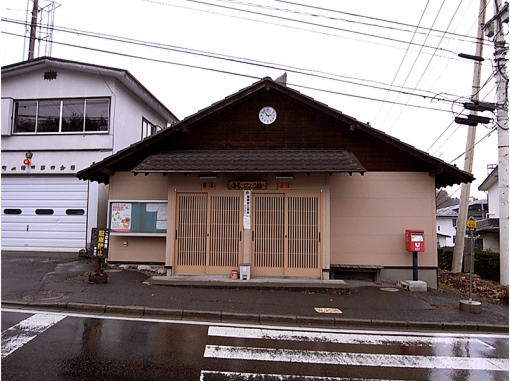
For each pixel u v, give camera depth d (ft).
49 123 42.73
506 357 16.72
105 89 42.37
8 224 41.04
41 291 24.09
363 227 33.06
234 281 28.02
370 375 14.35
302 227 30.68
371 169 33.40
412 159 33.27
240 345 16.96
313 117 33.88
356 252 32.91
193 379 13.29
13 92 43.21
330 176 33.53
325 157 30.27
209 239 30.91
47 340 16.35
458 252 41.81
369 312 22.71
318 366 15.01
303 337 18.52
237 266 30.58
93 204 40.34
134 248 34.32
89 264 35.06
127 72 42.34
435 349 17.52
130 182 34.71
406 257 32.63
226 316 21.24
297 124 33.83
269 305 23.35
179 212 31.35
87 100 42.83
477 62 38.32
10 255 39.63
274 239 30.68
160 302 22.76
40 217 40.91
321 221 30.58
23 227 40.88
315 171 27.50
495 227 66.64
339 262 32.89
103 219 41.70
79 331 17.71
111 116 41.93
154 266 33.60
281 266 30.45
